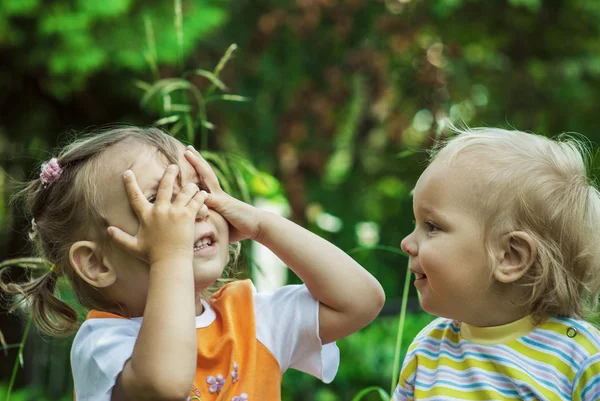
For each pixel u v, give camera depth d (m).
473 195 2.06
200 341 2.22
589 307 2.18
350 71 8.41
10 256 6.89
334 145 8.77
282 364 2.30
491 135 2.16
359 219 9.09
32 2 6.31
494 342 2.07
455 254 2.06
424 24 8.67
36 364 5.90
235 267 2.86
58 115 7.41
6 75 6.96
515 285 2.05
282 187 7.84
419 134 9.16
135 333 2.15
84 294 2.29
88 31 6.53
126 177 2.11
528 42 9.56
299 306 2.33
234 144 7.18
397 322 5.86
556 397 1.98
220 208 2.23
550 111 9.43
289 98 8.27
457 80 8.99
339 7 8.15
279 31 8.32
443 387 2.06
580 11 9.20
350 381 5.75
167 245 2.04
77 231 2.22
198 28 6.72
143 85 3.79
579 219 2.07
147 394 1.93
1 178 7.30
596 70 9.10
